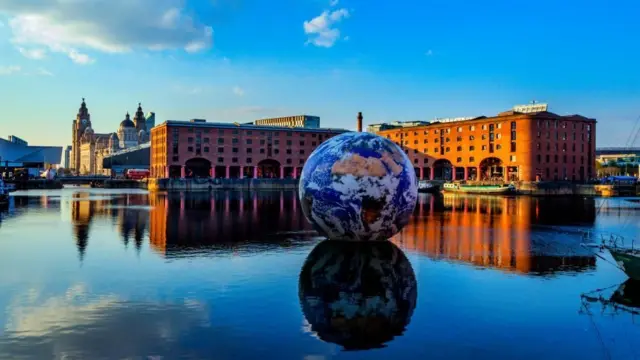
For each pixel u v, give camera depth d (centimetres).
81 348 1325
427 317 1580
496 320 1560
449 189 12181
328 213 2717
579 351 1327
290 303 1723
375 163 2659
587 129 12888
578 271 2275
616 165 17900
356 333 1435
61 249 2855
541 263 2456
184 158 13850
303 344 1351
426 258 2559
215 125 14200
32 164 19962
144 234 3541
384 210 2667
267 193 11281
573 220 4881
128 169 19788
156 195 10088
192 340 1380
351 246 2848
